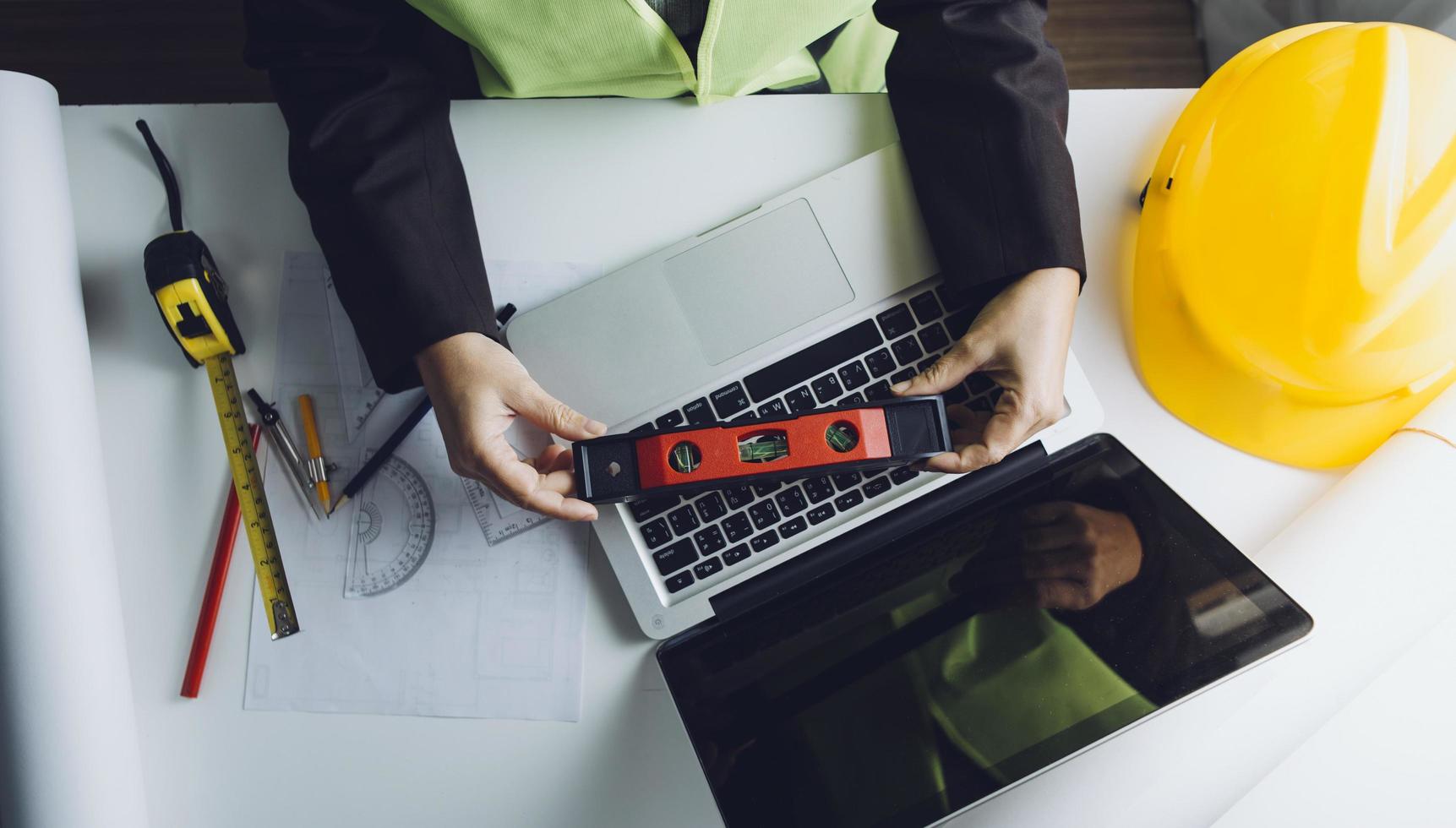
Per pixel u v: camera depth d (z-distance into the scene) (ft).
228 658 2.09
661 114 2.44
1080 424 2.19
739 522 2.08
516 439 2.20
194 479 2.20
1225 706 1.90
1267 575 1.84
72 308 2.09
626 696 2.08
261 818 2.02
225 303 2.17
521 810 2.03
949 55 2.24
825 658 1.94
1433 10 3.18
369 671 2.08
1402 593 1.94
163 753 2.03
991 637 1.92
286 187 2.36
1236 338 2.10
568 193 2.38
